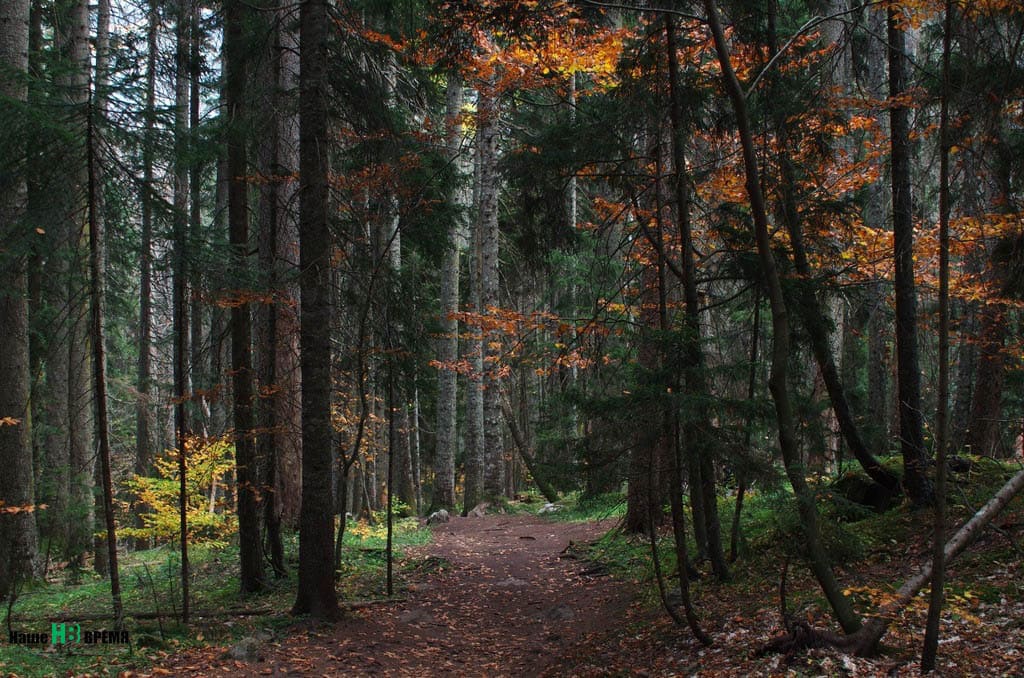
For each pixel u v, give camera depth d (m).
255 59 9.77
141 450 17.72
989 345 11.07
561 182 9.19
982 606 6.01
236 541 13.88
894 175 8.96
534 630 8.93
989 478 9.33
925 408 13.05
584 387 7.47
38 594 10.92
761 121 8.62
